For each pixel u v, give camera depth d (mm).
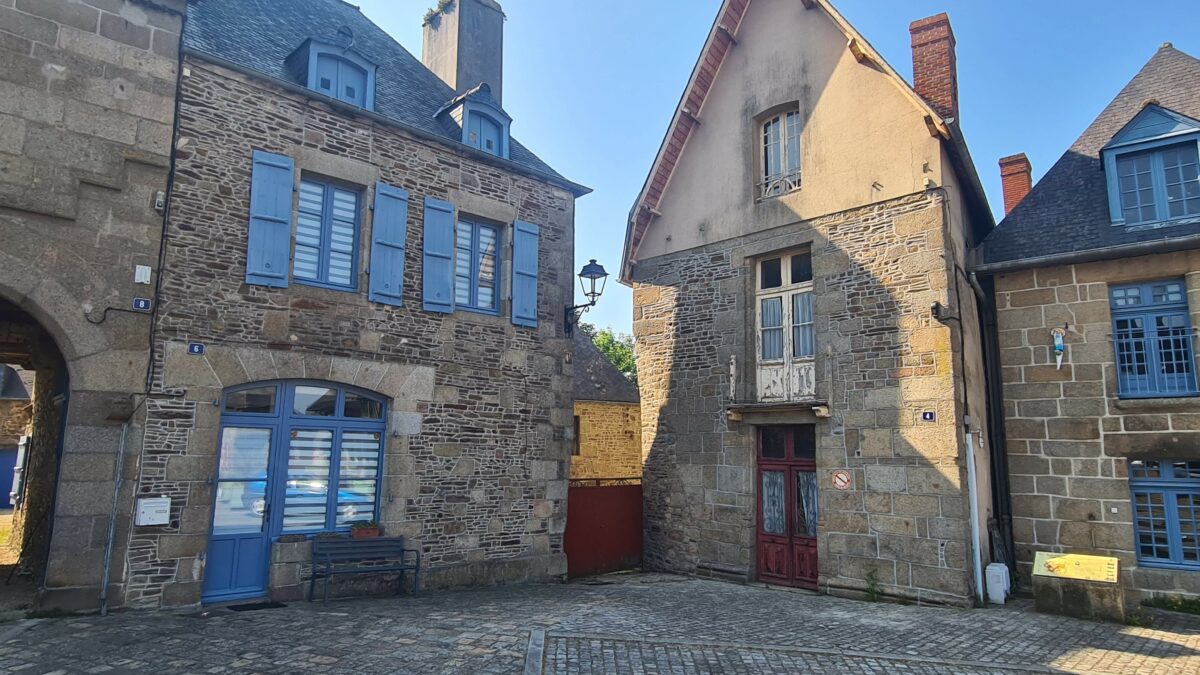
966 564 8383
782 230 10602
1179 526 8648
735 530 10500
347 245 8648
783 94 10898
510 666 5258
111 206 6949
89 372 6668
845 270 9844
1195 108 9555
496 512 9391
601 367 19750
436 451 8898
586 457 18156
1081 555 8117
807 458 10148
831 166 10188
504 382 9688
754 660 5840
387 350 8641
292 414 8008
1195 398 8602
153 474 6922
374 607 7340
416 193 9172
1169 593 8516
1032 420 9523
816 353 9984
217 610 6969
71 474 6520
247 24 9078
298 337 7973
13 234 6422
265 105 8047
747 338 10820
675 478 11414
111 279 6867
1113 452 8984
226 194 7656
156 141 7242
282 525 7848
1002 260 9875
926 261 9094
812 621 7527
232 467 7570
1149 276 9070
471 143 9844
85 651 5328
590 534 11367
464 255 9711
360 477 8453
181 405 7141
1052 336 9516
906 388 9055
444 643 5832
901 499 8938
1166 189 9188
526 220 10297
